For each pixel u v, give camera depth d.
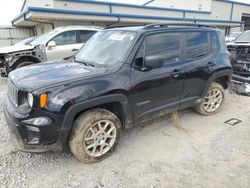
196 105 4.11
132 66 2.93
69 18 13.62
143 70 3.01
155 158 2.92
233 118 4.20
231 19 27.03
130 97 2.90
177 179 2.52
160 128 3.76
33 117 2.36
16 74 2.93
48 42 6.94
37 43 7.16
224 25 24.14
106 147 2.91
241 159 2.89
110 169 2.71
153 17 17.81
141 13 17.91
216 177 2.54
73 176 2.58
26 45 7.33
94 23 15.95
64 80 2.50
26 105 2.45
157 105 3.30
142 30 3.16
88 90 2.53
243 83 5.59
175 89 3.44
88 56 3.45
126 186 2.42
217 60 4.00
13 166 2.74
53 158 2.92
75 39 7.50
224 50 4.22
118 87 2.74
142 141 3.35
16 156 2.94
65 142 2.56
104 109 2.81
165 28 3.36
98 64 3.08
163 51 3.28
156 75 3.12
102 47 3.40
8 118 2.57
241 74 5.71
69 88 2.45
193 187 2.40
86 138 2.69
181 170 2.67
